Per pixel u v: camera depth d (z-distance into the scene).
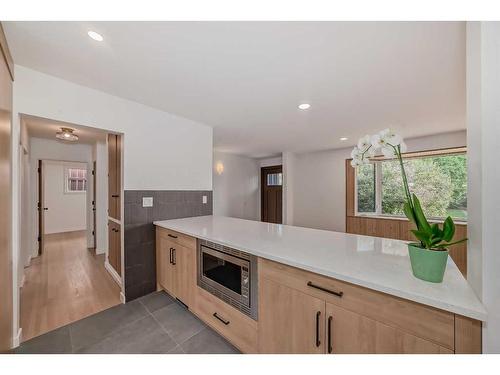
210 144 3.08
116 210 2.69
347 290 1.00
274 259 1.25
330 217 4.89
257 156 6.02
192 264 1.93
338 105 2.31
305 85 1.88
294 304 1.19
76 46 1.37
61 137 3.18
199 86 1.92
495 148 0.71
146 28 1.21
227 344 1.63
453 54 1.42
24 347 1.58
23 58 1.52
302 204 5.38
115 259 2.78
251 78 1.77
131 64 1.58
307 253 1.29
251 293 1.42
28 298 2.30
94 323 1.88
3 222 1.34
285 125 3.05
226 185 5.61
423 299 0.78
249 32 1.23
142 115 2.35
